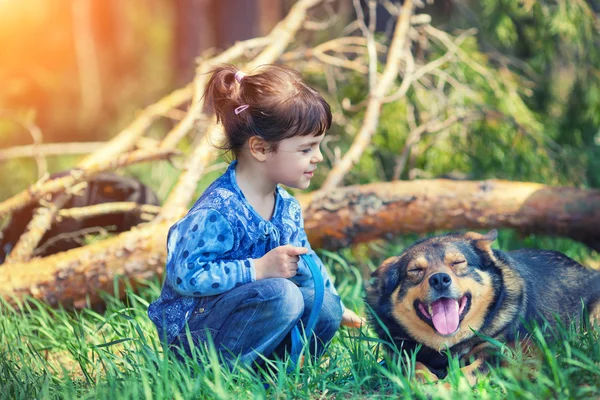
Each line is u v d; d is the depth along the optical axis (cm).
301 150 328
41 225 531
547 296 372
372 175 680
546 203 514
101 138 1544
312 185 701
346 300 493
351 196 527
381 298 368
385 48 730
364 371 335
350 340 362
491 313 345
